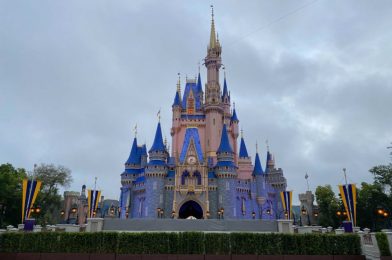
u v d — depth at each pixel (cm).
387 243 2912
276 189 9856
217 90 10250
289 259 2972
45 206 9294
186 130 9806
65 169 9831
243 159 10131
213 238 3055
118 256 2953
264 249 3016
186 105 10350
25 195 4162
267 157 10938
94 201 6181
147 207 8094
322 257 2977
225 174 8400
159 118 9362
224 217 8056
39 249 2984
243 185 8862
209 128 9756
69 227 3803
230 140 10362
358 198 8181
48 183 9325
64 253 2966
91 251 2995
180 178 8425
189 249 3017
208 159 9112
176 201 8162
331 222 9206
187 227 3900
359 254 3011
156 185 8269
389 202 7681
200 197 8231
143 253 2994
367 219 8194
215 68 10644
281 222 3831
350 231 3678
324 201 9606
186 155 8744
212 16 11675
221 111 10062
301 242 3041
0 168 7350
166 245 3027
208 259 2959
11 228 3372
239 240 3045
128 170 9350
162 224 3906
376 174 7944
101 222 3856
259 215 8956
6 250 2962
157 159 8525
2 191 6744
